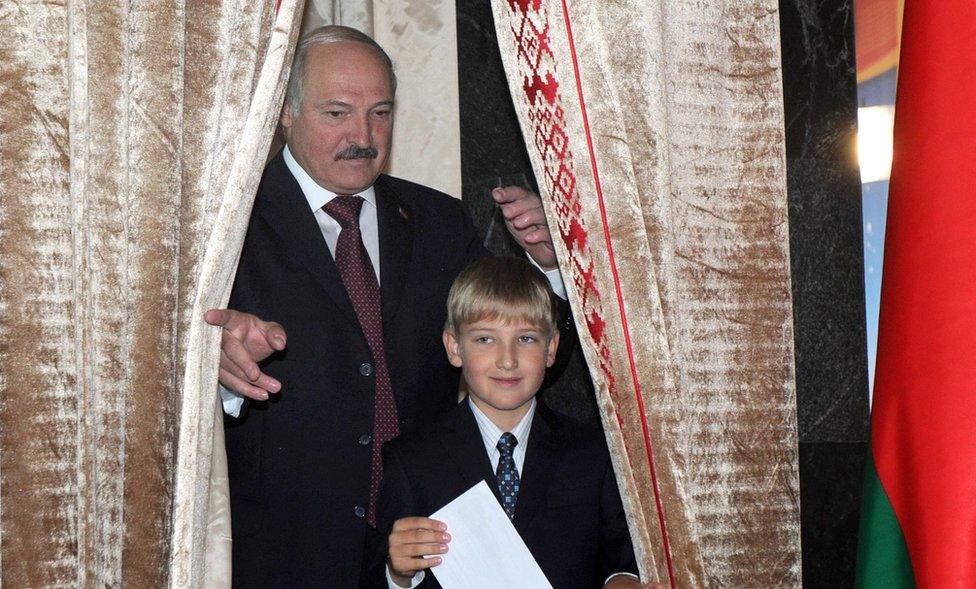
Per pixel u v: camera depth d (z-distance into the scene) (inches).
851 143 115.4
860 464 113.8
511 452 91.1
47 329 69.3
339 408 95.7
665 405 75.6
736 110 81.5
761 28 82.5
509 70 76.5
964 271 69.3
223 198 72.1
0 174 69.0
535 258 102.3
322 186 101.4
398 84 121.6
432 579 87.0
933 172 70.8
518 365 90.4
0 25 69.4
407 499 88.9
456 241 106.8
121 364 70.1
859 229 115.3
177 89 72.2
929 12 71.9
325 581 92.6
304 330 96.5
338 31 101.2
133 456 70.5
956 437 68.2
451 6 122.5
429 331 102.0
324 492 93.9
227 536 76.7
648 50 77.5
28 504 68.2
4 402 68.3
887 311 72.6
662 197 77.2
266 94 72.3
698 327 79.5
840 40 116.0
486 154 122.3
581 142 76.0
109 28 70.6
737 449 79.7
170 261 71.6
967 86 70.3
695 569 75.4
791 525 80.4
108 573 69.1
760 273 81.0
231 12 74.0
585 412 119.6
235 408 90.2
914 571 68.8
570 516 89.7
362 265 101.0
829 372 113.8
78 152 69.2
